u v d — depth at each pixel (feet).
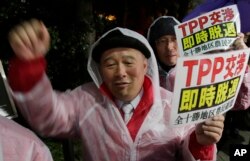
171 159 6.23
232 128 15.71
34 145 4.66
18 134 4.59
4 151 4.39
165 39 9.62
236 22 7.97
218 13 7.87
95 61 6.40
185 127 6.32
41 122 5.61
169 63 9.58
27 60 4.75
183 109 5.60
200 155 5.84
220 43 7.87
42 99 5.24
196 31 7.91
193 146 5.83
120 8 28.89
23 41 4.61
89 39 21.24
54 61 20.25
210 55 5.49
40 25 4.71
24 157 4.51
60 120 5.96
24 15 19.22
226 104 5.94
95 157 6.23
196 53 7.93
